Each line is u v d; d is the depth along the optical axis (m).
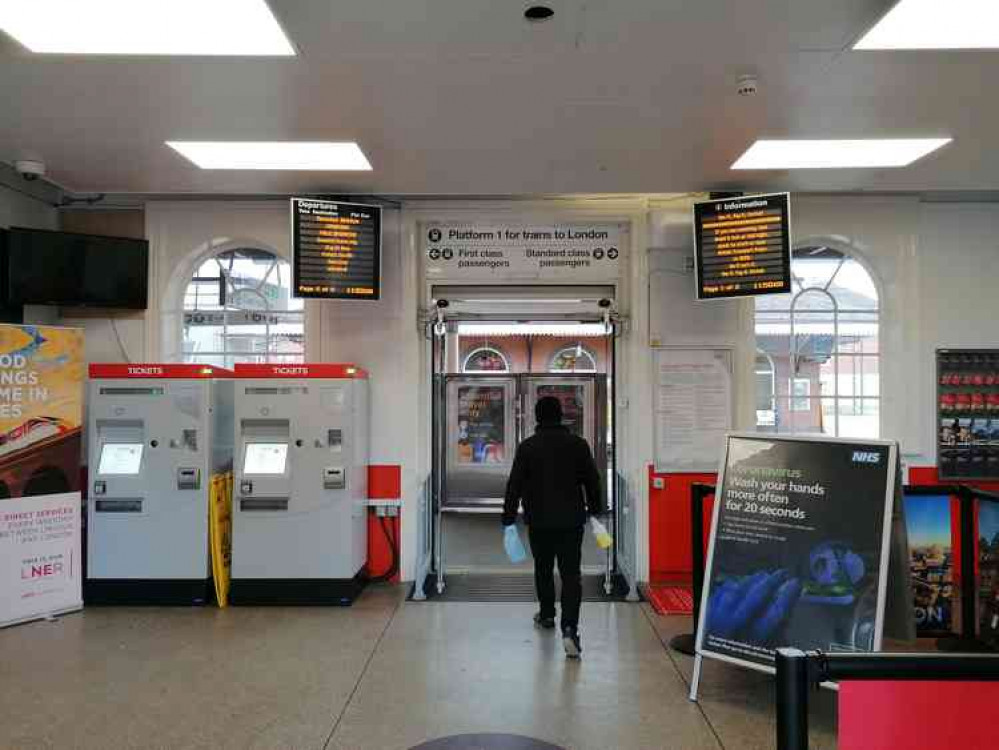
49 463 5.40
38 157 4.86
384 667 4.35
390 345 6.36
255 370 5.75
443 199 6.39
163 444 5.72
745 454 4.02
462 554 7.05
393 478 6.32
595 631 5.02
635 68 3.54
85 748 3.36
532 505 4.74
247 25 3.13
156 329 6.39
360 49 3.34
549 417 4.85
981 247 6.39
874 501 3.58
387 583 6.29
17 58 3.42
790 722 1.72
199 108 4.02
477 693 3.97
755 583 3.79
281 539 5.68
